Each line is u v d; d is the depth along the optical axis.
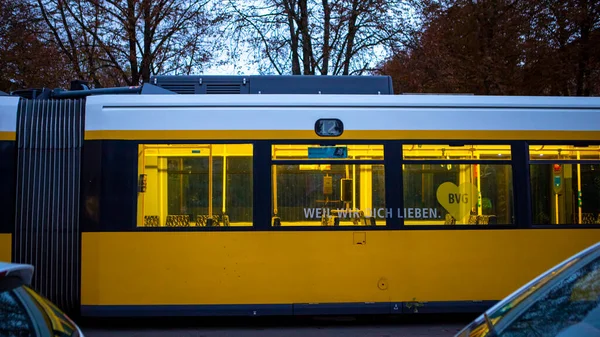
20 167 6.57
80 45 16.50
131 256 6.47
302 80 7.86
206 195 6.59
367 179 6.68
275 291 6.51
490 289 6.66
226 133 6.64
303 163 6.65
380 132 6.73
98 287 6.42
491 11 16.28
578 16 16.12
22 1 16.09
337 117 6.73
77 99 6.88
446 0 16.72
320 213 6.62
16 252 6.46
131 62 16.75
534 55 16.75
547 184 6.83
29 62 16.05
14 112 6.69
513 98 6.94
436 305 6.60
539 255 6.71
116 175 6.54
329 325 6.98
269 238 6.54
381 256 6.60
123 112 6.64
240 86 7.86
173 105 6.67
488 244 6.69
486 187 6.77
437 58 16.16
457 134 6.79
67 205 6.52
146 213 6.54
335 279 6.56
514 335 2.62
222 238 6.52
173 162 6.61
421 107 6.81
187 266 6.49
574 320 2.57
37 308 2.67
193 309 6.46
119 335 6.44
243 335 6.45
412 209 6.68
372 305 6.55
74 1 16.09
